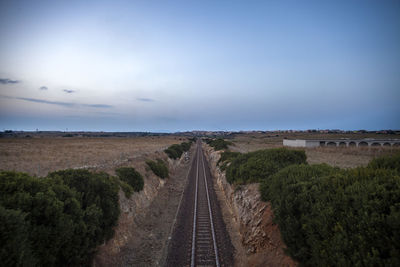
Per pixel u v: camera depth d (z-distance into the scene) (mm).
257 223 9039
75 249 6699
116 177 13234
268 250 7660
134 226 11406
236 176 15008
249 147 62875
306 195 6629
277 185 8930
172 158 35344
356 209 4887
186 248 9617
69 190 7598
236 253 9172
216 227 11727
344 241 4605
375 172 5859
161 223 12680
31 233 5496
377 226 4227
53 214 6164
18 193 5785
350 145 65562
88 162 21922
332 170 8883
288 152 14930
